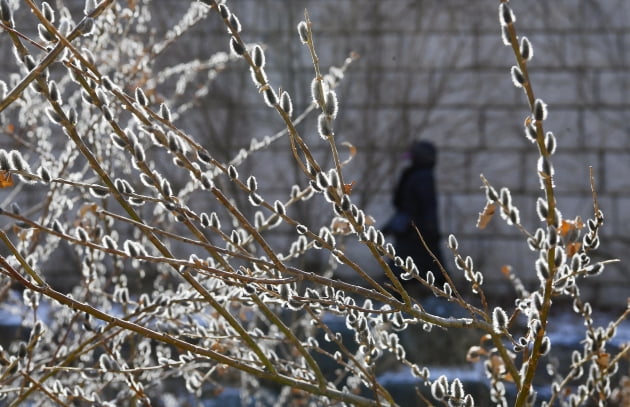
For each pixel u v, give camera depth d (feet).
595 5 64.34
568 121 64.44
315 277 11.58
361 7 64.75
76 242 11.10
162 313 15.08
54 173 16.78
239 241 12.24
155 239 11.94
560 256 10.46
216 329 15.05
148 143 21.66
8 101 10.97
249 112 62.28
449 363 32.86
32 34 36.63
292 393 23.88
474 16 64.75
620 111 64.08
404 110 64.69
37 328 13.35
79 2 52.85
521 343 11.75
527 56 9.75
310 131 63.87
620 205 63.57
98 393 16.75
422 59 64.85
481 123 64.69
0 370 16.46
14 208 11.55
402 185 53.57
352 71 64.49
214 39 60.70
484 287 62.95
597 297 62.69
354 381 20.01
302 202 59.62
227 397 26.55
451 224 64.34
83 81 11.30
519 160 64.39
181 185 49.08
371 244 11.82
